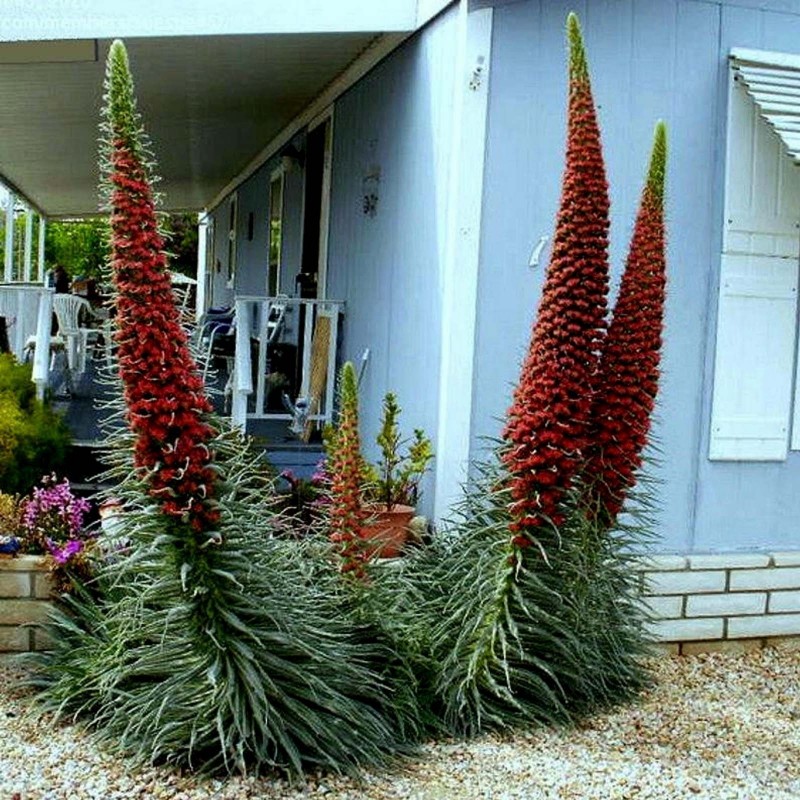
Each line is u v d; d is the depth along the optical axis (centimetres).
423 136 603
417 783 377
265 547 382
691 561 568
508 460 428
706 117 575
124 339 353
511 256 548
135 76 734
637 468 457
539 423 420
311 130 877
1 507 498
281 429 768
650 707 471
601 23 555
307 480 565
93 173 1217
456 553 458
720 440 586
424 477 573
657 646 531
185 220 2442
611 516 451
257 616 376
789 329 596
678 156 571
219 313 1111
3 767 374
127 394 355
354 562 419
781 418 597
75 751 388
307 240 891
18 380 635
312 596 405
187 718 377
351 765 379
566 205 418
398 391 633
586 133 416
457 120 544
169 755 374
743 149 580
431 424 571
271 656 376
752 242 586
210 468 363
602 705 460
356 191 743
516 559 424
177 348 357
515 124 546
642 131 564
